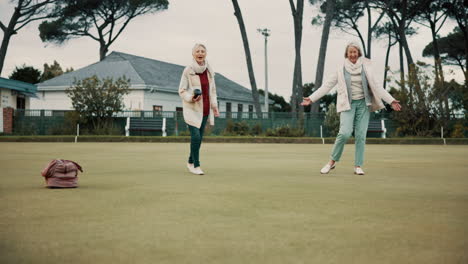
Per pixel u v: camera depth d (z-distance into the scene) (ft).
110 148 35.68
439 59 55.36
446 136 56.08
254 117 62.03
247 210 8.74
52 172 11.94
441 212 8.59
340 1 80.23
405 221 7.72
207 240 6.33
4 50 76.07
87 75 84.94
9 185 12.59
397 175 16.05
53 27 92.43
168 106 84.28
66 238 6.41
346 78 16.20
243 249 5.87
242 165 20.13
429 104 55.77
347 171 17.60
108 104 57.36
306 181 13.88
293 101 66.64
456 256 5.53
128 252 5.70
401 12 73.97
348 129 16.29
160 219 7.82
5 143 44.91
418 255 5.58
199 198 10.26
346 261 5.34
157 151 31.45
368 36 83.35
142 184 12.90
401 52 88.63
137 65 86.63
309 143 50.44
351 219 7.88
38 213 8.33
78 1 84.07
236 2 62.95
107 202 9.64
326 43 62.59
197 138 15.90
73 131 57.62
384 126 59.16
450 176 15.74
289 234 6.72
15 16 76.33
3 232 6.77
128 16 96.22
